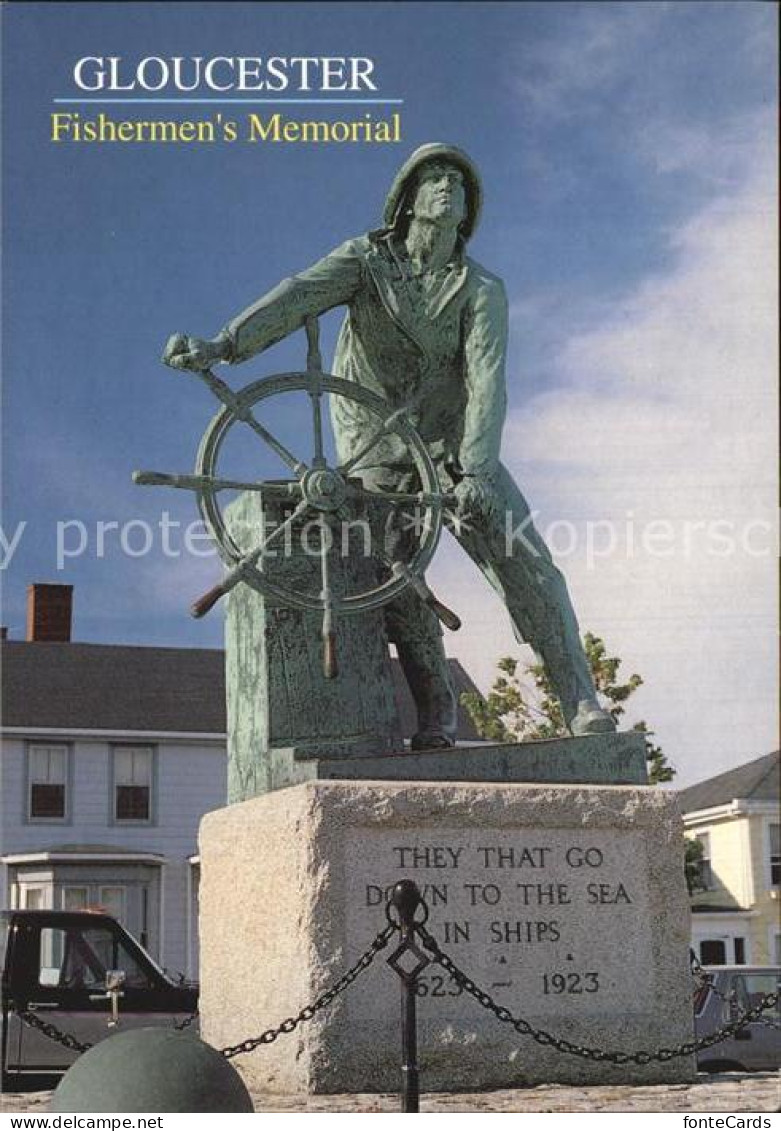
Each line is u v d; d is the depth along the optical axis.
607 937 7.71
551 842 7.72
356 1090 7.21
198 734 26.09
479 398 8.27
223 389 7.83
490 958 7.51
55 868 24.75
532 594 8.35
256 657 8.09
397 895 6.64
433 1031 7.35
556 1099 7.16
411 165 8.43
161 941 25.36
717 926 28.12
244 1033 7.82
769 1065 11.90
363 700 8.08
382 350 8.42
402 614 8.47
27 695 25.86
